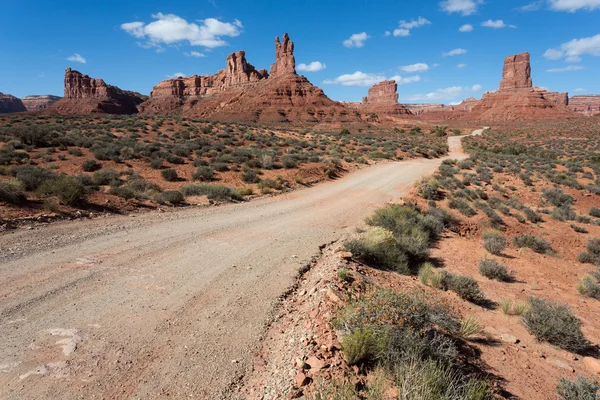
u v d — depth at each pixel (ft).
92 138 105.40
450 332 19.24
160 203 49.08
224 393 14.02
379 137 236.43
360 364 14.05
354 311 16.05
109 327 18.34
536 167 126.31
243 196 60.23
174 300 21.98
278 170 84.89
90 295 21.80
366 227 44.16
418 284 27.89
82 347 16.42
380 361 14.01
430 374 12.41
